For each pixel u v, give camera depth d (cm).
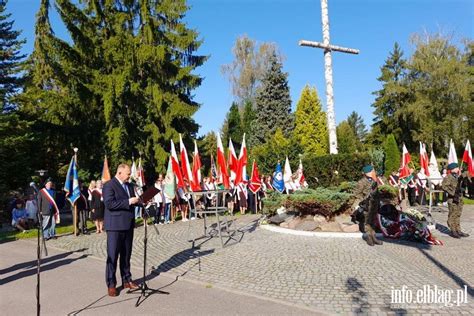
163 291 651
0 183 2072
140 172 1859
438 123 4109
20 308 587
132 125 2612
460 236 1080
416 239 1012
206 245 1061
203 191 1060
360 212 1118
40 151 2495
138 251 1010
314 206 1173
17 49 2989
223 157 1159
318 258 860
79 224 1388
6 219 2027
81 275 778
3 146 1998
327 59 1580
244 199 1828
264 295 624
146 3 2456
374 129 5166
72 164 1380
